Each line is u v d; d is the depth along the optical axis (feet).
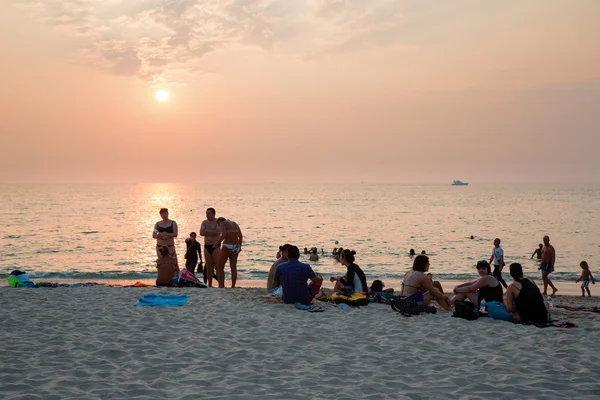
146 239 154.81
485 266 30.19
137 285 43.93
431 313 30.22
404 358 20.70
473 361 20.24
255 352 21.47
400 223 230.27
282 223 231.09
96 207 376.27
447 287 69.41
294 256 32.99
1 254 117.08
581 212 310.45
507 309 27.86
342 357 20.92
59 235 166.71
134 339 23.45
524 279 27.86
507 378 17.99
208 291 38.52
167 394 16.15
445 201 493.77
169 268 42.86
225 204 441.27
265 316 29.14
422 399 15.99
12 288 40.93
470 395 16.34
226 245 42.42
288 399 15.81
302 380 17.71
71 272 82.58
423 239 160.25
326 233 181.98
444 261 109.70
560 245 140.56
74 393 16.14
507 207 376.68
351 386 17.17
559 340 23.48
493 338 24.02
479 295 30.60
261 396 16.05
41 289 39.96
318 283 33.24
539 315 27.14
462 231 189.06
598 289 66.80
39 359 19.97
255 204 441.68
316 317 28.96
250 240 157.38
